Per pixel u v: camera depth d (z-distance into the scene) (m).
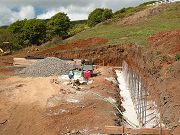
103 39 41.91
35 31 66.31
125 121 18.23
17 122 17.84
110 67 35.50
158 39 30.42
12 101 21.20
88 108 19.23
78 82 25.41
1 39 55.72
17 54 46.22
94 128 16.30
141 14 54.09
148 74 23.86
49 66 30.31
